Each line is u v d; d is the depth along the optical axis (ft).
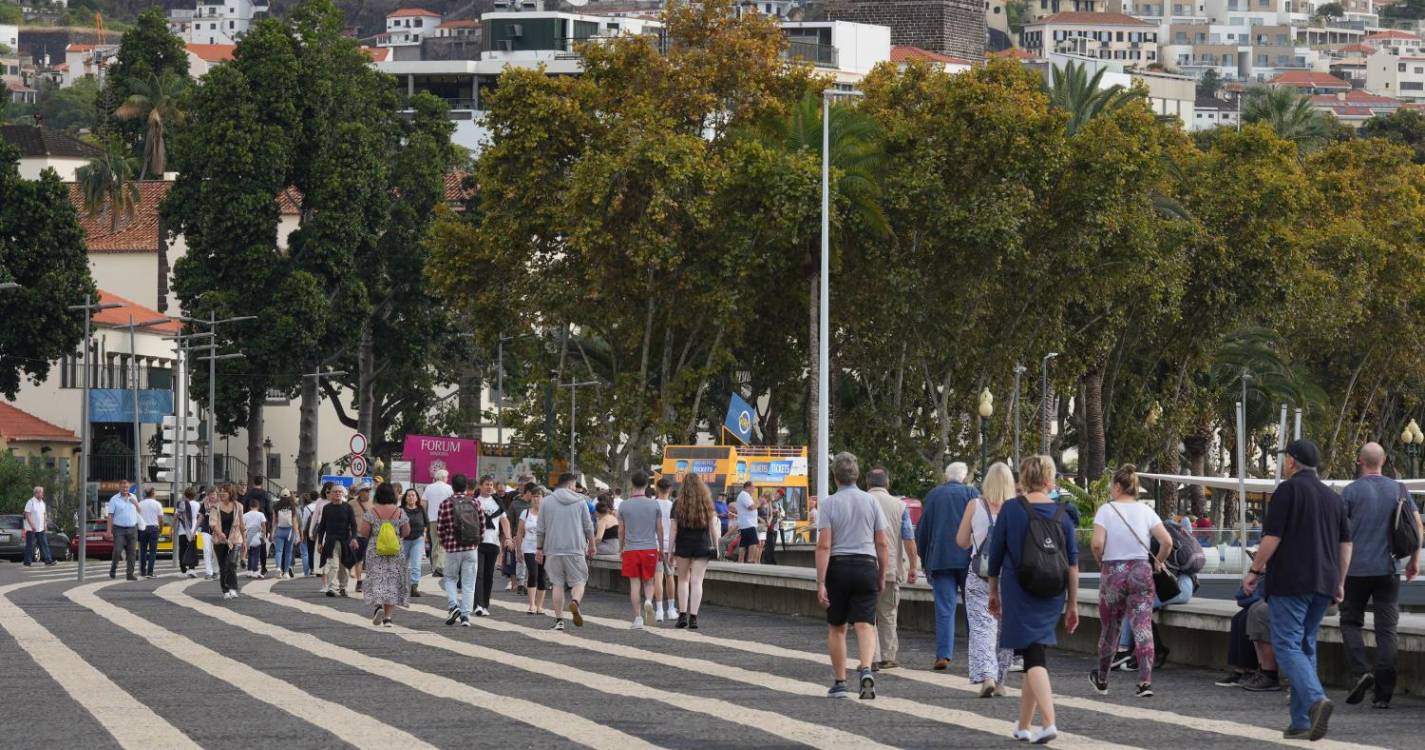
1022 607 70.44
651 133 308.60
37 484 330.34
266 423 517.14
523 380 333.21
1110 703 83.87
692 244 314.96
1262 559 73.20
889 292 320.29
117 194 491.72
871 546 83.25
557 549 125.18
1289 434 406.62
